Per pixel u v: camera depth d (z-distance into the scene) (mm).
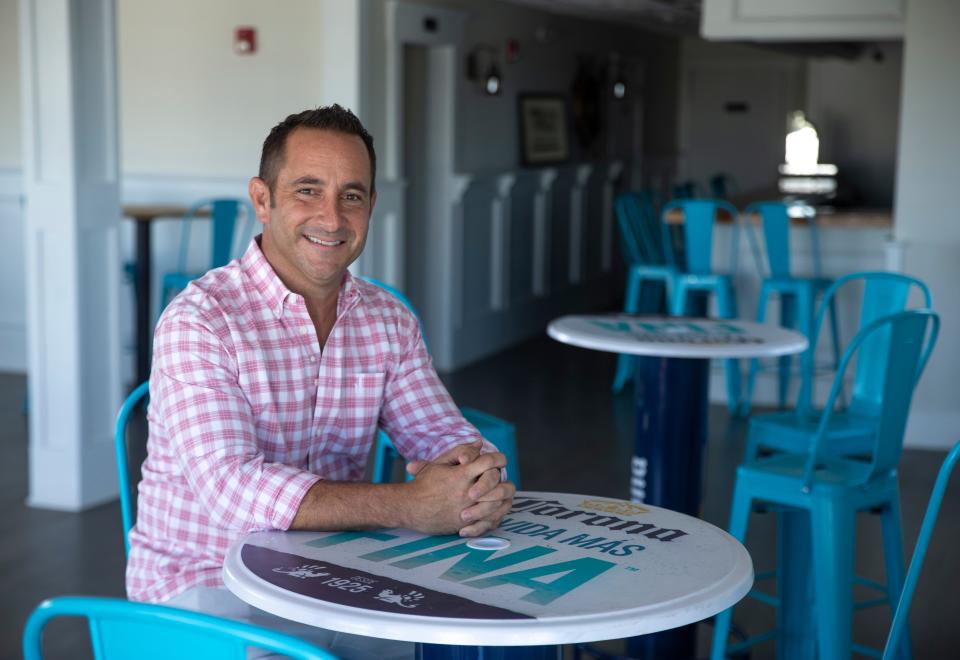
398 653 1919
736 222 6180
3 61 6898
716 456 5305
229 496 1772
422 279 7234
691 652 3086
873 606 3215
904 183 5473
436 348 7273
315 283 1944
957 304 5457
